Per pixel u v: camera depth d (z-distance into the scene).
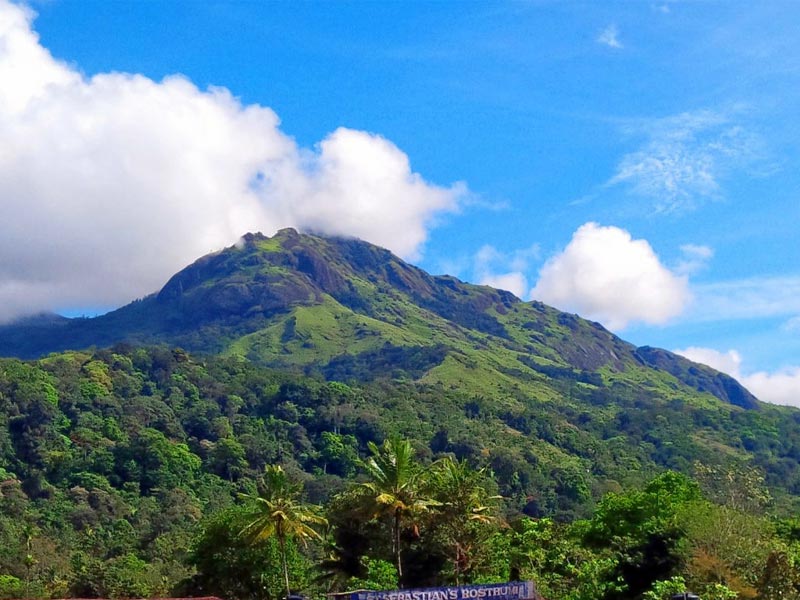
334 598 64.69
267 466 68.50
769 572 55.66
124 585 111.50
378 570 63.50
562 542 71.69
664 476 74.88
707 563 57.78
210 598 51.78
